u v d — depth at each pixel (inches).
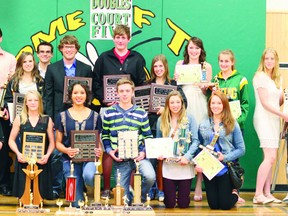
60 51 319.3
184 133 289.1
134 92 304.2
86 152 283.4
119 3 338.0
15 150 284.5
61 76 305.9
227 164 286.2
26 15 337.4
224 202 283.6
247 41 341.1
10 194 321.7
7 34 337.1
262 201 303.7
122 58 313.3
